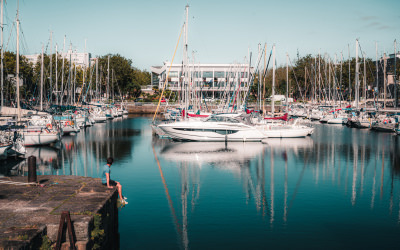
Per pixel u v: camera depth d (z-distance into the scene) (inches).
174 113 2763.3
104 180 555.5
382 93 3499.0
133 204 695.1
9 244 335.0
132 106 3865.7
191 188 810.2
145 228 575.8
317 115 2997.0
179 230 566.9
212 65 4387.3
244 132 1556.3
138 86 4950.8
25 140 1355.8
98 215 428.5
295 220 613.0
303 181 884.0
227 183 858.8
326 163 1110.4
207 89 4052.7
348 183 863.7
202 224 592.4
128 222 600.7
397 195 763.4
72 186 550.6
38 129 1411.2
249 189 806.5
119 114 3344.0
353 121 2384.4
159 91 4756.4
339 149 1390.3
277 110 3531.0
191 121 1592.0
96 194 508.4
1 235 357.1
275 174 956.6
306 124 2145.7
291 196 754.2
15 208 444.1
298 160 1157.7
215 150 1343.5
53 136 1387.8
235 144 1497.3
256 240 531.5
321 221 609.6
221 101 3245.6
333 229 574.2
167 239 534.9
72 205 456.8
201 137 1551.4
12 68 2682.1
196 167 1038.4
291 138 1731.1
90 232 405.4
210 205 690.2
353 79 3782.0
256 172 979.3
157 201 714.2
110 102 3740.2
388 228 579.2
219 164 1084.5
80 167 1016.9
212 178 906.7
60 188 538.0
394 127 2014.0
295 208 676.1
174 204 695.1
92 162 1093.1
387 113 2234.3
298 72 4571.9
